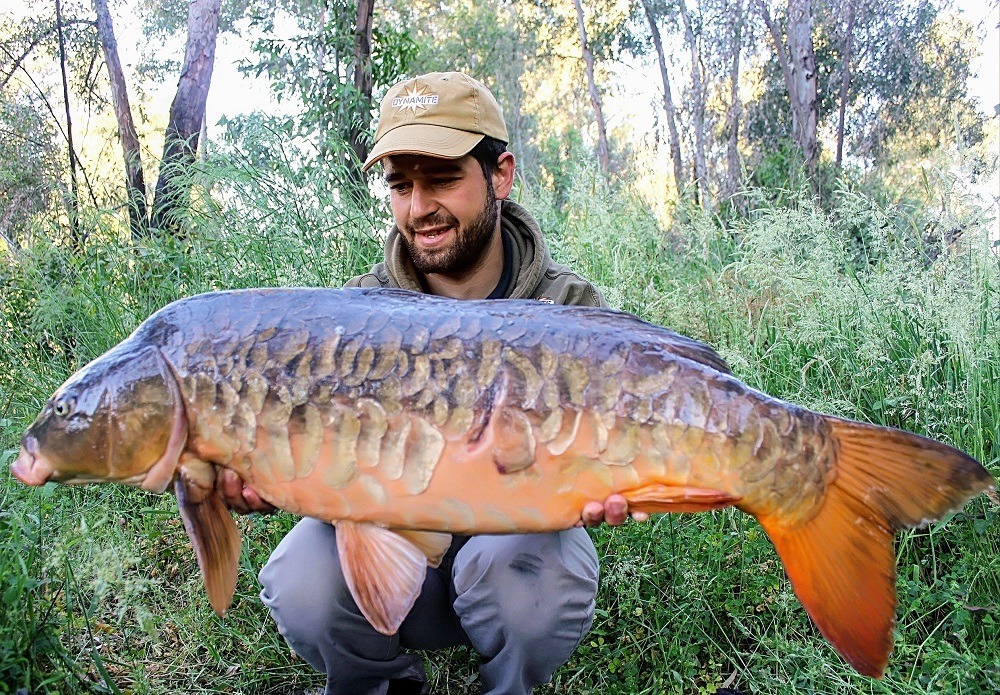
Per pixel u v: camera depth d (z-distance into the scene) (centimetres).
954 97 1127
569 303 233
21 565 228
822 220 385
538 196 561
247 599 265
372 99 731
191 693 245
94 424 175
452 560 226
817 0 1201
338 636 209
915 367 320
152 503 304
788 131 1205
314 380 172
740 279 388
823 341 353
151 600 269
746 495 167
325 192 381
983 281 323
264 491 178
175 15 1066
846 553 166
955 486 161
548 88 2231
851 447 167
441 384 170
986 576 264
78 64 877
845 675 239
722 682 249
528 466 168
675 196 738
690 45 1317
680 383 167
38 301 366
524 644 209
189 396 175
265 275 351
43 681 227
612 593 265
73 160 664
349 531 177
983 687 234
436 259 222
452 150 210
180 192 416
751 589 261
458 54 1983
